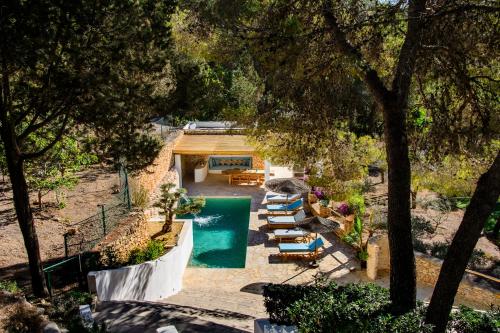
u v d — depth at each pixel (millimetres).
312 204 22500
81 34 8820
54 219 14547
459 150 12094
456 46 10555
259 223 21062
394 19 9969
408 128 13484
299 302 9148
